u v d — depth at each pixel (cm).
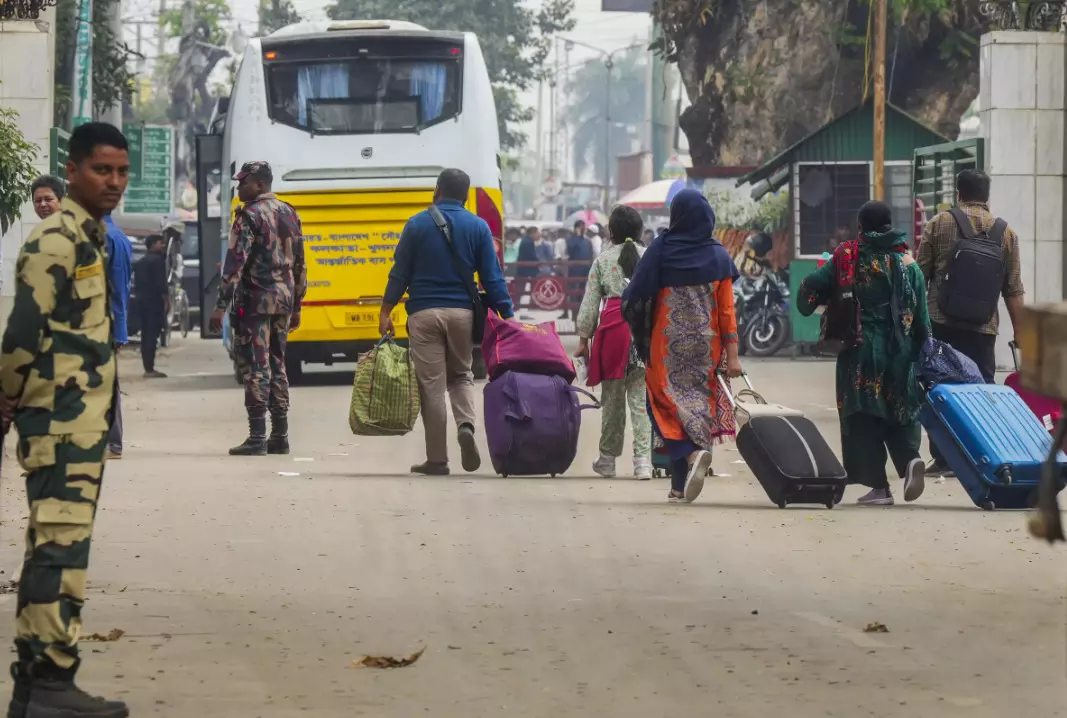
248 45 3547
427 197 3500
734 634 1058
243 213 2184
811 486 1659
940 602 1165
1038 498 795
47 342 822
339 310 3478
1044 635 1051
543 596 1191
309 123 3506
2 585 1213
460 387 2006
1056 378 663
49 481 821
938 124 5850
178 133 11769
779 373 3872
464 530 1518
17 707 828
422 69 3522
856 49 5878
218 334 2311
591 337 1978
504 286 2008
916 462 1681
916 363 1720
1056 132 3625
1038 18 3688
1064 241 3634
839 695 897
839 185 4591
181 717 850
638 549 1406
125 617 1109
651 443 1966
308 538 1467
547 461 1948
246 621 1099
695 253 1667
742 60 5997
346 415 2886
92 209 840
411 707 873
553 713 859
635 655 998
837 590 1212
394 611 1136
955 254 1903
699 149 6303
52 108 3603
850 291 1698
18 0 3525
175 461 2130
